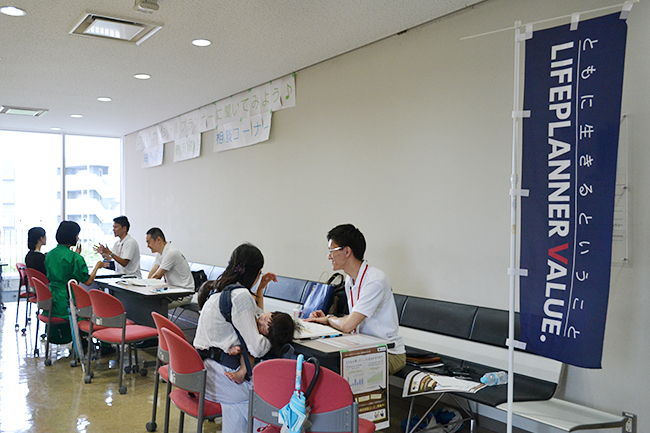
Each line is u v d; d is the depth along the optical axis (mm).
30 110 7371
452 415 3467
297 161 5527
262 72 5516
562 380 3205
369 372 2621
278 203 5812
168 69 5395
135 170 9391
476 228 3758
